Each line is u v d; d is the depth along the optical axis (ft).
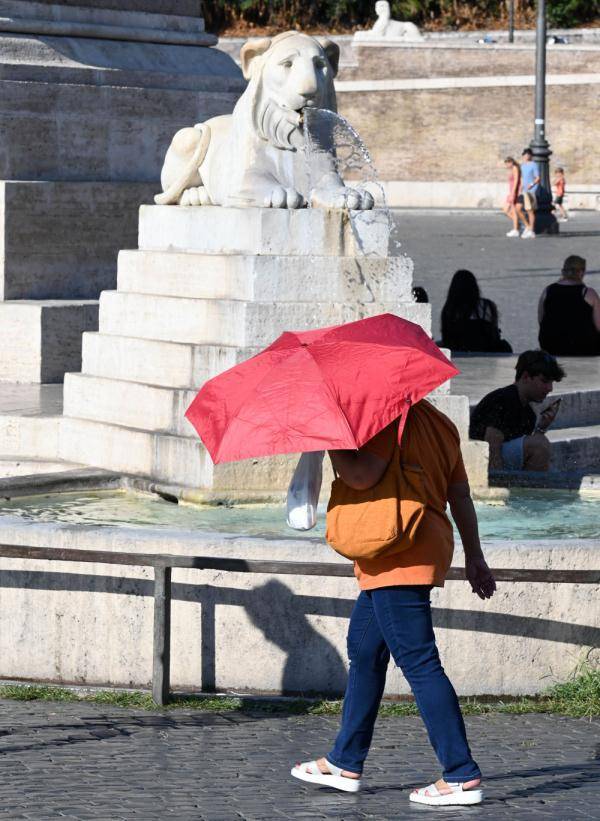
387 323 45.37
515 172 271.90
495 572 55.11
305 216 73.77
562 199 334.44
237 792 45.70
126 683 58.49
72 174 106.52
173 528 63.05
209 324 73.26
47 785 45.93
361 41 398.42
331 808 44.39
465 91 385.29
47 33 106.83
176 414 72.59
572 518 69.67
